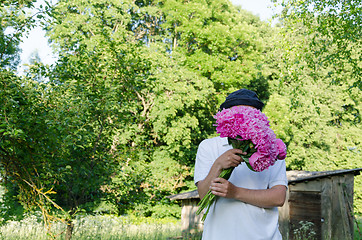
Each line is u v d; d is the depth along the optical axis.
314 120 25.59
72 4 19.66
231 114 1.69
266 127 1.67
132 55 7.66
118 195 7.62
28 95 5.70
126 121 7.30
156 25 25.72
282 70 11.22
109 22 21.30
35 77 6.70
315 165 27.08
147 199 7.91
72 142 6.16
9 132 4.95
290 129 25.02
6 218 6.36
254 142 1.64
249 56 22.80
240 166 1.89
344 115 29.00
